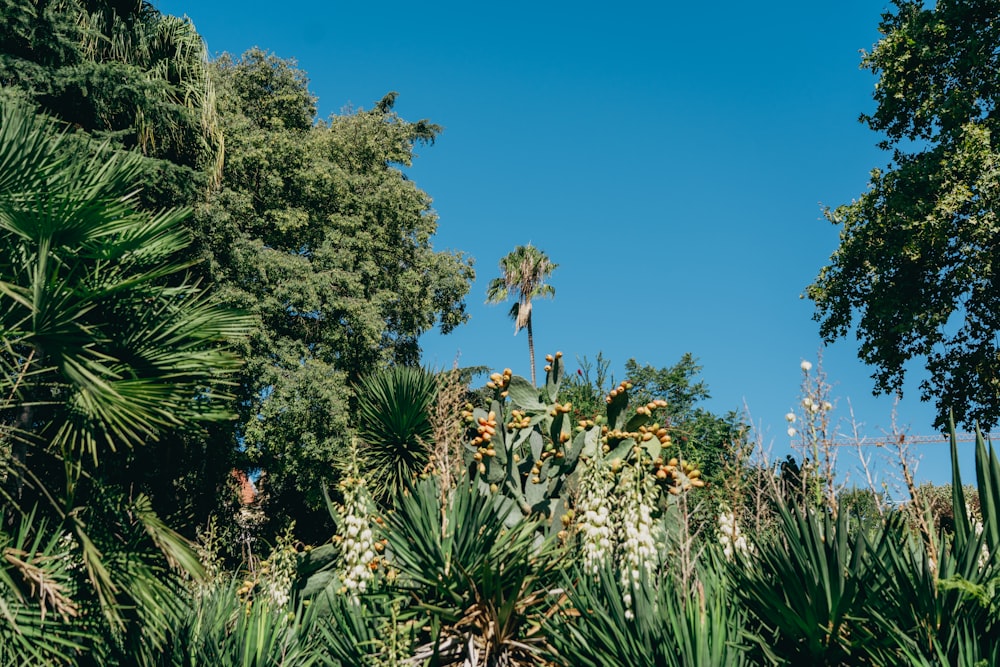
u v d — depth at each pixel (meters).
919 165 13.96
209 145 15.97
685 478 5.83
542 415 6.83
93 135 12.67
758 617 4.13
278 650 5.26
